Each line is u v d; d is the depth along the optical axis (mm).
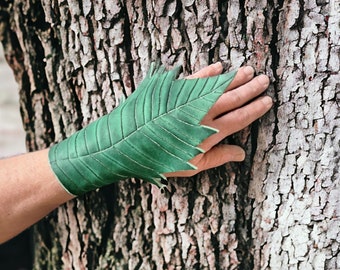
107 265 844
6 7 824
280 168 762
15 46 841
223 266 807
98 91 785
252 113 713
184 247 804
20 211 739
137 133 692
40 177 727
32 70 822
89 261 855
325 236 771
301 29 718
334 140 742
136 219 820
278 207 775
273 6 717
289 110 741
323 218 766
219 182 776
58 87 809
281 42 726
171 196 789
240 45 728
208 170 770
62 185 728
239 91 707
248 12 718
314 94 732
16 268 1400
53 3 769
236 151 742
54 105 822
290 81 733
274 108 744
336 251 776
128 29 753
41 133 850
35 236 895
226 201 782
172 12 728
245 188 780
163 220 803
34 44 812
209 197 781
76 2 753
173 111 686
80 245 854
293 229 778
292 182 764
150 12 735
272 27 722
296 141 749
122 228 830
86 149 711
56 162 725
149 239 822
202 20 725
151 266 827
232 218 786
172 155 691
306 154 751
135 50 756
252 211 788
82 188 729
